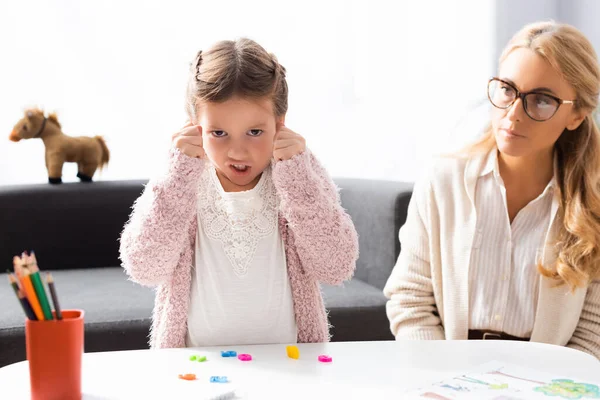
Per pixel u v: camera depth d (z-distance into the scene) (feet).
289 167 3.46
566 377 2.91
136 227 3.46
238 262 3.74
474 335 4.25
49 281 2.52
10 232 7.88
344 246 3.58
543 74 3.90
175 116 8.95
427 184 4.51
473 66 10.00
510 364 3.07
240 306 3.69
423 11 9.80
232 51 3.53
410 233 4.56
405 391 2.72
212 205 3.83
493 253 4.26
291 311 3.80
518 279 4.19
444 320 4.33
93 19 8.62
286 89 3.70
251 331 3.69
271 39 9.27
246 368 2.98
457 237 4.32
